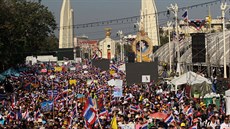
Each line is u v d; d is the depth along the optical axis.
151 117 33.41
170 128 29.33
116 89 48.66
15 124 33.91
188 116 34.94
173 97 48.62
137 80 68.06
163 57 129.38
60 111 39.84
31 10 123.31
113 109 37.72
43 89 64.56
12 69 98.75
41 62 161.00
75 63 163.62
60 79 85.31
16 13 105.75
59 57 195.50
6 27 92.88
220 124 30.88
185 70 87.56
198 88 56.16
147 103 42.56
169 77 87.00
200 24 87.81
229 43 84.69
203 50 65.44
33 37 122.88
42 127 31.56
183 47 105.44
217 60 81.88
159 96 49.88
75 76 92.88
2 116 38.75
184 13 82.44
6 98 57.53
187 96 54.34
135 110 37.59
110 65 120.75
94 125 31.12
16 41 98.38
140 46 116.69
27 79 86.75
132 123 31.56
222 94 50.62
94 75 95.00
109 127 30.98
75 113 38.31
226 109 37.81
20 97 55.84
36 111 40.22
